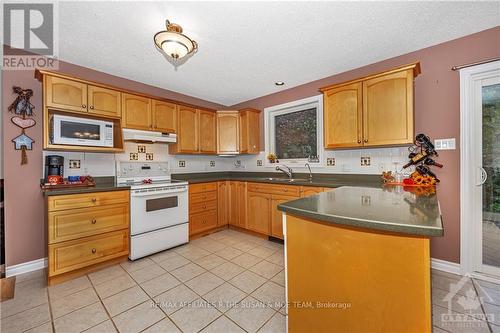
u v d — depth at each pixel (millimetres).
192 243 2984
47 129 2119
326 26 1848
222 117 3855
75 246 2074
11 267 2123
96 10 1617
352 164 2779
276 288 1897
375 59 2463
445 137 2129
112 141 2549
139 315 1570
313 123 3268
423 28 1899
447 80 2115
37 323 1493
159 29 1854
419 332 830
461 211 2061
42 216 2285
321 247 1060
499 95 1940
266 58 2414
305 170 3293
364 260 938
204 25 1810
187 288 1903
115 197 2336
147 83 3141
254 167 3992
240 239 3137
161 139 3021
